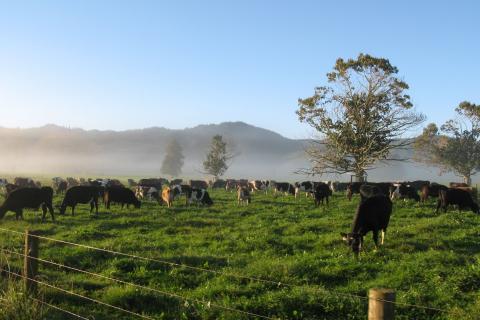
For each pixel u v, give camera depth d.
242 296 10.65
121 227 21.53
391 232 18.58
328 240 16.91
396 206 28.30
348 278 12.41
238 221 23.41
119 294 10.73
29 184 46.34
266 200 34.69
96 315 9.76
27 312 8.52
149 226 21.64
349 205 29.20
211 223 22.61
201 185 57.00
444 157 74.25
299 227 20.28
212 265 13.68
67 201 25.89
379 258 14.34
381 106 48.84
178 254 15.20
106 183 47.00
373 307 5.17
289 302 10.17
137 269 12.92
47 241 16.84
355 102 48.91
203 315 9.76
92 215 25.61
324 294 10.52
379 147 48.50
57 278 12.20
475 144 72.88
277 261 13.85
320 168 50.66
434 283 11.51
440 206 28.03
